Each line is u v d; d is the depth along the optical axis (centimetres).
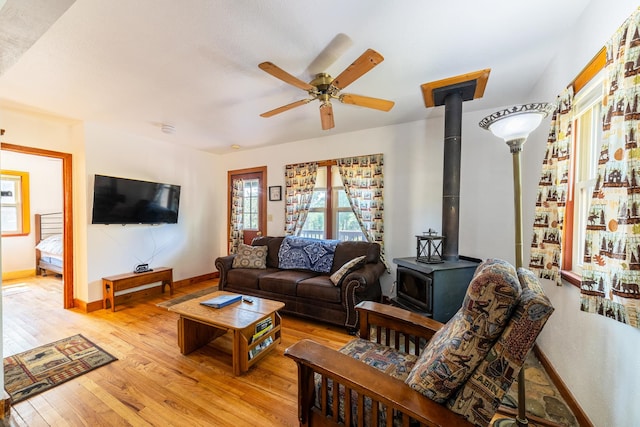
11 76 215
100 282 343
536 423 154
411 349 239
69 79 221
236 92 246
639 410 109
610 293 119
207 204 489
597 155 163
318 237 414
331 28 162
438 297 236
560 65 186
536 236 199
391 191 354
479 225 306
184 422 159
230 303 246
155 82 227
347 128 364
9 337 264
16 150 294
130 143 373
